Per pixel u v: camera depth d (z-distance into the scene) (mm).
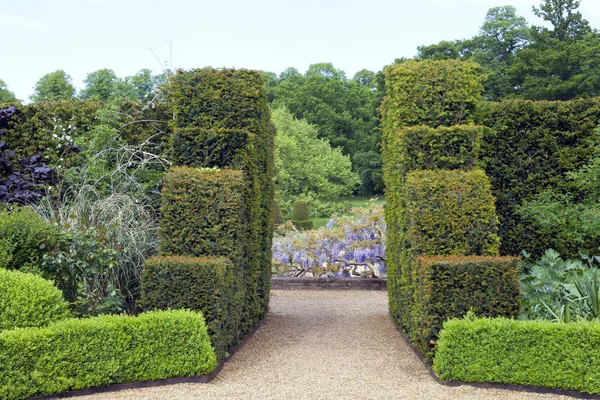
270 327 7992
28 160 8164
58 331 4488
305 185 29766
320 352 6277
